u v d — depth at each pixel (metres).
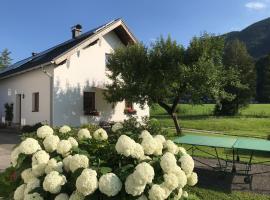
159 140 4.17
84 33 24.86
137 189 3.28
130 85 18.84
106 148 3.97
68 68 20.16
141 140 4.20
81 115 20.75
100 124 20.64
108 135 4.96
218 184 8.18
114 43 22.56
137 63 18.92
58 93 19.72
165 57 18.61
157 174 3.64
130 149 3.62
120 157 3.72
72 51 19.59
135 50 19.11
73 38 25.39
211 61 18.17
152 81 18.69
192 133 21.34
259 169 10.34
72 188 3.47
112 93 19.78
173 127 24.70
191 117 34.00
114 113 22.47
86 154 3.82
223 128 24.98
